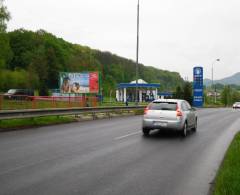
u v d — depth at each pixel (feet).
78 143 43.06
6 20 218.18
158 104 54.29
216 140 48.60
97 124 70.44
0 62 221.87
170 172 28.07
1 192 21.95
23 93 183.52
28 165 29.81
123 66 491.31
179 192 22.48
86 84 162.09
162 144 43.65
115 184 24.14
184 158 34.22
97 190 22.63
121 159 33.14
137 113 113.70
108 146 41.06
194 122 60.80
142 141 45.98
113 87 428.97
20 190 22.40
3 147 39.22
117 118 90.79
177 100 55.62
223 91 383.24
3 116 57.93
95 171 27.94
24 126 62.28
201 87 214.90
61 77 164.35
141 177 26.23
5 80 265.34
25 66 339.57
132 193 22.11
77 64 366.22
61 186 23.44
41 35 380.58
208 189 23.21
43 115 68.23
